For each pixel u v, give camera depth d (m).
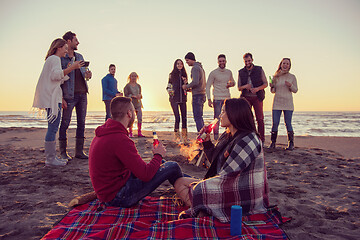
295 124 28.42
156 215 2.25
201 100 6.14
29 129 11.34
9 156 5.09
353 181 3.61
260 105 5.81
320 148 6.46
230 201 2.08
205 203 2.07
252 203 2.12
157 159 2.35
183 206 2.51
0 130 10.77
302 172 4.06
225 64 6.17
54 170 3.98
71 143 6.91
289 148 5.93
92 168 2.26
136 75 7.95
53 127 4.14
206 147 2.75
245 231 1.92
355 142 7.56
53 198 2.83
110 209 2.30
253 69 5.75
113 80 7.17
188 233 1.83
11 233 2.04
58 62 3.93
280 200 2.85
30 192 3.02
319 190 3.21
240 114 2.17
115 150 2.15
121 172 2.28
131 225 1.96
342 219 2.39
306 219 2.38
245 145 2.06
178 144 6.48
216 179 2.06
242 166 2.04
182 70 6.45
